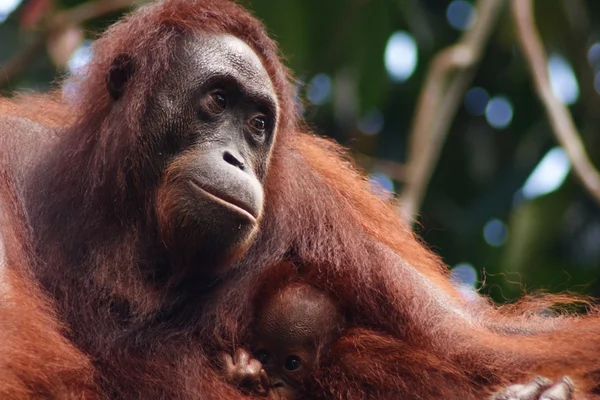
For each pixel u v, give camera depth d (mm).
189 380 8180
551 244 16938
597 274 17141
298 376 8828
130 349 8234
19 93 10172
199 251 8203
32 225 8383
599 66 19078
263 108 8539
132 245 8391
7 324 7215
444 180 18359
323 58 16547
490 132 18547
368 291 9250
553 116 13039
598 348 8875
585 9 17641
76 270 8273
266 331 8836
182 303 8625
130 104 8398
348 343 8953
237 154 8273
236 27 8828
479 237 17688
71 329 8062
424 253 10562
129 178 8367
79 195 8469
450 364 8922
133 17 9070
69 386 7262
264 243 9062
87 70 9141
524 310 10055
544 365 8867
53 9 15562
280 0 15797
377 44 16422
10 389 6781
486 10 14000
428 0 18766
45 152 8828
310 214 9438
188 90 8375
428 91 13305
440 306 9438
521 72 17656
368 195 10406
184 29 8586
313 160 10156
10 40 17172
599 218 17578
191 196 8078
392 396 8812
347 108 17656
